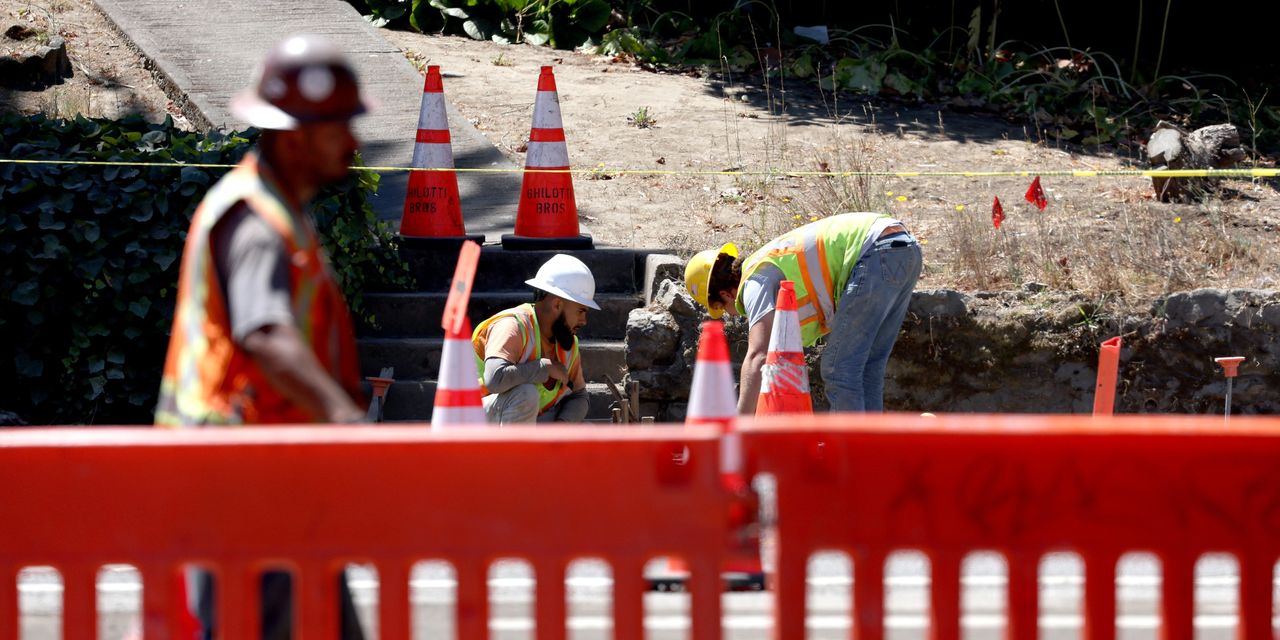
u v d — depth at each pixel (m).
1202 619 15.45
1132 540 11.24
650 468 11.19
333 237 27.55
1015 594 11.30
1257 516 11.20
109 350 26.67
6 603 11.20
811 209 33.31
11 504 11.12
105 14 45.69
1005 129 43.78
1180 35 55.03
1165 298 27.48
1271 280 28.41
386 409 27.50
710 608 11.23
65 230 26.17
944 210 33.94
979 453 11.20
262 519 11.06
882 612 11.27
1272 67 53.69
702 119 42.34
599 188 35.53
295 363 10.02
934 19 55.66
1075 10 56.22
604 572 17.31
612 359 28.17
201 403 10.82
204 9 47.25
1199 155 34.47
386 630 11.18
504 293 29.38
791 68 49.03
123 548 11.11
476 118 41.16
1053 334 27.52
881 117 44.25
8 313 26.41
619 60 49.56
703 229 32.34
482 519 11.18
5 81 39.28
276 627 11.38
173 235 26.52
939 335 27.59
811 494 11.23
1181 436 11.14
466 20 52.75
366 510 11.10
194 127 37.81
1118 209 33.56
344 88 10.73
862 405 22.98
